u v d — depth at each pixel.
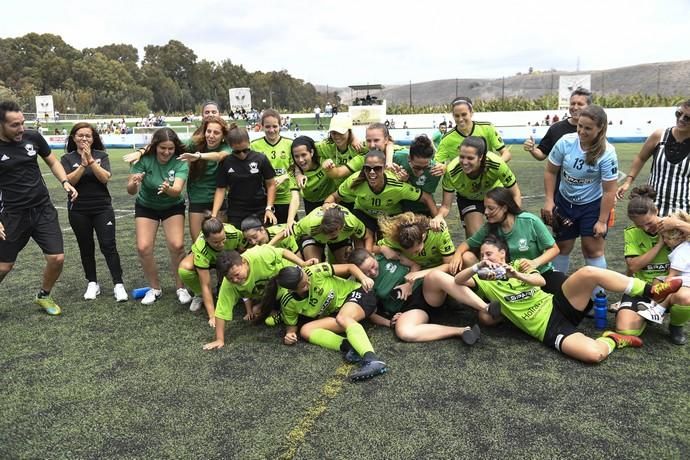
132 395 3.34
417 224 4.14
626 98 31.47
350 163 5.13
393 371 3.54
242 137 4.74
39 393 3.40
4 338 4.30
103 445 2.84
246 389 3.36
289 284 3.84
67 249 7.19
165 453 2.74
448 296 4.48
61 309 4.94
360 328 3.83
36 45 71.94
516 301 3.90
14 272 6.20
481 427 2.87
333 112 38.91
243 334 4.28
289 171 5.64
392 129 26.45
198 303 4.84
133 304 5.05
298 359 3.78
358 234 4.83
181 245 5.00
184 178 4.84
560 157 4.45
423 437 2.79
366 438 2.79
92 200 5.01
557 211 4.59
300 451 2.70
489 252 3.88
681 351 3.75
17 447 2.85
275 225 5.02
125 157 4.63
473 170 4.34
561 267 4.73
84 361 3.85
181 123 37.28
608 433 2.79
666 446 2.68
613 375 3.41
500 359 3.67
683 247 3.90
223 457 2.69
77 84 70.88
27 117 44.25
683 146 4.14
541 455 2.63
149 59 88.25
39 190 4.61
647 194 4.21
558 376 3.41
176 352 3.96
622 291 3.72
